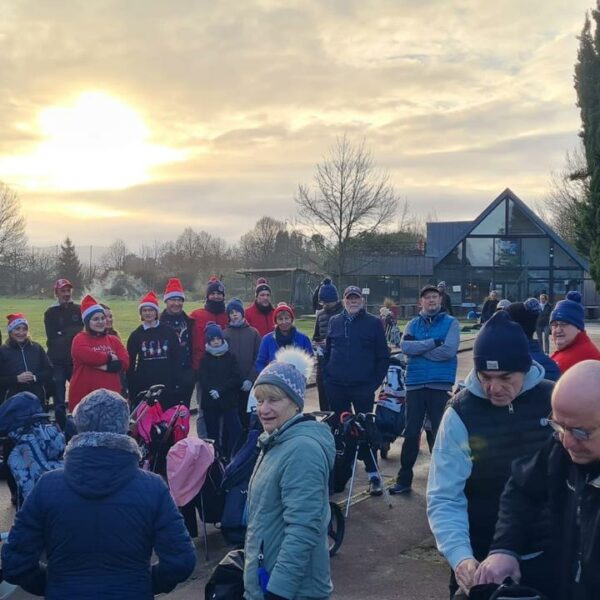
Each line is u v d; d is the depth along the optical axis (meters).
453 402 3.43
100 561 2.96
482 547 3.34
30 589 3.21
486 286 49.72
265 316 10.47
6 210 61.31
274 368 3.41
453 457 3.30
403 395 8.45
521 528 2.80
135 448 3.13
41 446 5.59
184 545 3.12
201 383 8.45
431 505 3.26
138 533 3.01
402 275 49.81
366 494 7.49
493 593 2.59
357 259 46.09
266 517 3.22
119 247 72.06
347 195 39.22
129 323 31.16
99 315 8.09
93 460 3.01
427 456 9.23
